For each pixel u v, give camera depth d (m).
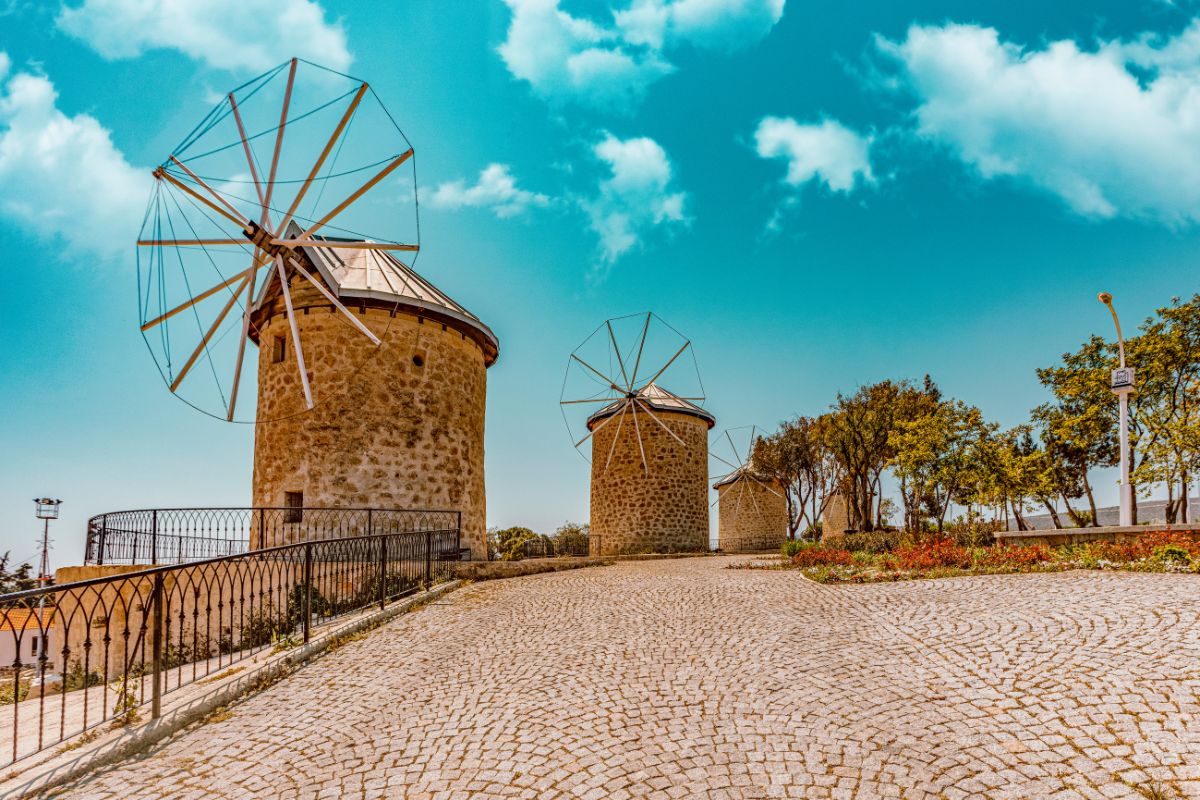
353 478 16.55
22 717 6.44
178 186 14.90
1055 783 4.33
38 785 4.56
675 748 5.08
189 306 16.41
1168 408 21.28
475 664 7.54
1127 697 5.41
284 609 11.27
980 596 9.59
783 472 35.62
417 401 17.62
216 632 12.35
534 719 5.77
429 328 18.17
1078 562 12.13
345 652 8.24
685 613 9.84
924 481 22.42
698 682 6.58
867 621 8.81
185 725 5.84
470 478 18.92
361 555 12.85
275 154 15.81
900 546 20.52
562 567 17.53
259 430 18.06
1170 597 8.19
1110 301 16.88
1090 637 6.97
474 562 15.84
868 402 26.69
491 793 4.49
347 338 17.06
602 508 32.81
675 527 31.23
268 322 18.27
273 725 5.84
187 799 4.48
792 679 6.53
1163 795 4.07
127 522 14.02
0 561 31.03
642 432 32.09
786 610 9.80
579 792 4.45
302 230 16.52
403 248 15.30
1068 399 24.30
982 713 5.46
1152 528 14.05
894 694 6.00
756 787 4.45
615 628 9.01
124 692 5.70
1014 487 22.08
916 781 4.44
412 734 5.55
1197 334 20.86
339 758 5.11
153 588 5.97
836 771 4.62
